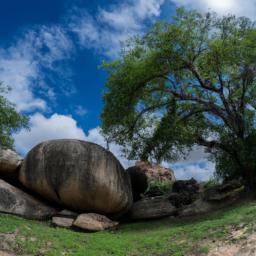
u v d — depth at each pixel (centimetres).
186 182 2375
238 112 2316
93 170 2016
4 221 1731
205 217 1981
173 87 2381
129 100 2367
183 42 2233
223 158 2295
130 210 2211
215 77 2364
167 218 2145
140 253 1595
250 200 2075
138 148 2444
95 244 1672
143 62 2284
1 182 1989
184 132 2355
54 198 2058
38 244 1573
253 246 1433
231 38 2264
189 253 1511
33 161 2066
